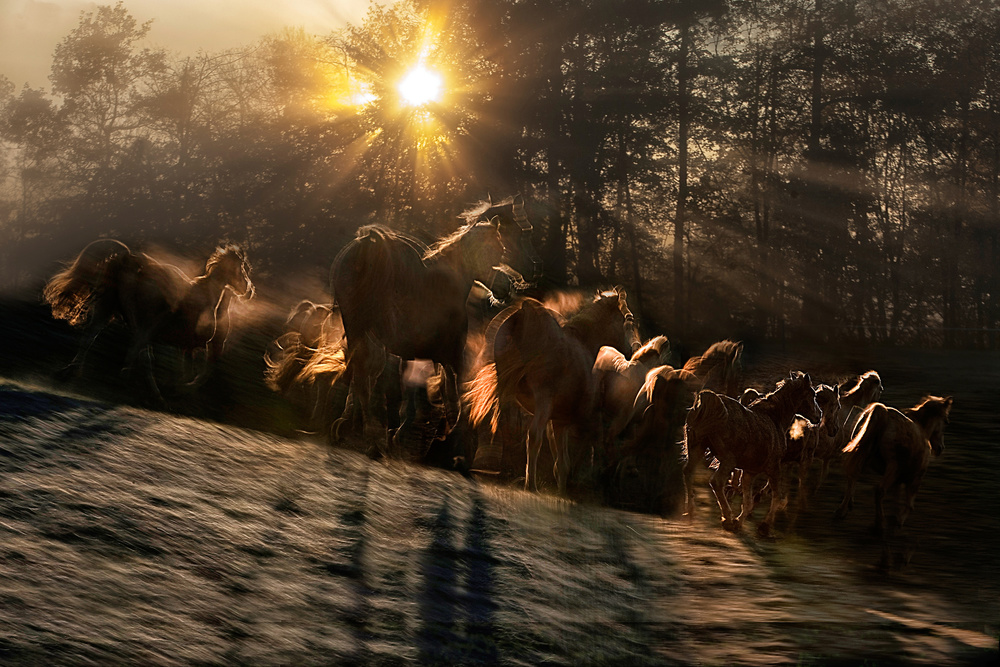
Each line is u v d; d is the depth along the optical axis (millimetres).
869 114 51656
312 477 7566
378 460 8812
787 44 49812
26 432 6734
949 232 53812
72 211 41750
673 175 47344
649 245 50906
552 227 40062
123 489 6152
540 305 9477
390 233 9375
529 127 41344
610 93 42531
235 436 8266
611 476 10383
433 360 9820
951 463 13336
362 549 6238
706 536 8719
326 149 39750
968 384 23938
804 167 49969
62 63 46906
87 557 5055
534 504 8508
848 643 6059
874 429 9516
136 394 10711
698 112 46625
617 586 6719
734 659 5621
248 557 5656
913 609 6957
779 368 26688
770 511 8992
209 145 42000
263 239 39969
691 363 11117
